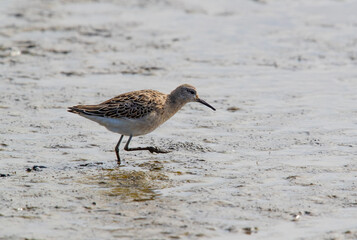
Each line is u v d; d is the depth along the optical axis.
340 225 9.80
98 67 20.67
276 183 11.55
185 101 14.09
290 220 9.96
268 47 23.44
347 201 10.68
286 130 14.89
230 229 9.64
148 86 18.77
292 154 13.23
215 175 12.06
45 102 16.92
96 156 13.29
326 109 16.55
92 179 11.88
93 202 10.70
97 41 23.88
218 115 16.16
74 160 12.98
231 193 11.09
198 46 23.52
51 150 13.51
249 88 18.64
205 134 14.67
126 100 13.09
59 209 10.36
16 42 23.30
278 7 29.61
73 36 24.38
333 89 18.45
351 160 12.80
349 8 29.17
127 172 12.31
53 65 20.73
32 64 20.78
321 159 12.89
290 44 23.77
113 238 9.32
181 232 9.53
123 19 27.31
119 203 10.66
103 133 14.74
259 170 12.28
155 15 28.14
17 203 10.55
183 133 14.77
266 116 16.02
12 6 28.80
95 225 9.77
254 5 30.02
